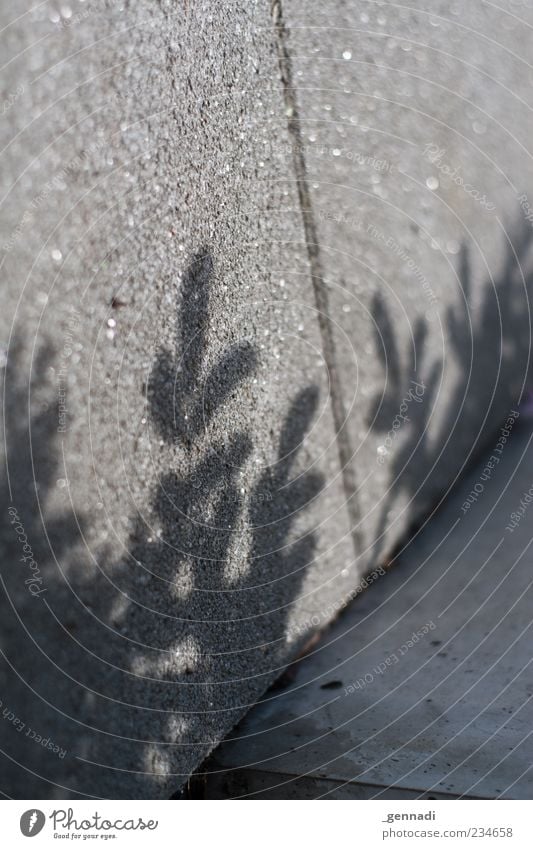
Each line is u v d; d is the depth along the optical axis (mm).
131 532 1407
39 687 1188
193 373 1643
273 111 2094
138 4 1447
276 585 2035
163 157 1513
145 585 1447
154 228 1485
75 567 1266
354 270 2287
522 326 2633
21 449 1176
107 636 1334
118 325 1377
